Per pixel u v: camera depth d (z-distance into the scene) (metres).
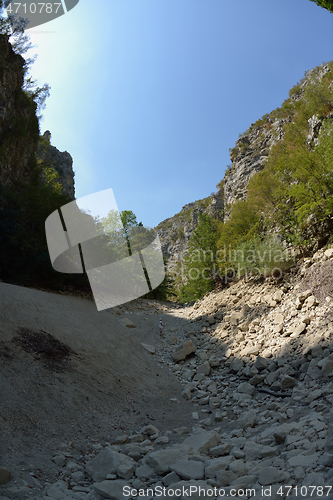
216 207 50.66
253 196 21.00
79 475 5.13
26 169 27.98
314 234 14.73
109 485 4.61
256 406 8.03
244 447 5.50
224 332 14.47
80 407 7.61
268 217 19.75
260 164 37.50
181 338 16.59
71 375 8.85
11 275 19.48
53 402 7.26
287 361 9.23
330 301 10.23
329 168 13.18
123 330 16.44
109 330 15.08
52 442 5.98
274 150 23.00
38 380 7.75
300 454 4.55
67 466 5.37
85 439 6.49
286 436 5.34
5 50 25.55
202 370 11.66
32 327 10.29
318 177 13.68
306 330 9.87
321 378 7.45
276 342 10.59
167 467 5.06
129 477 5.01
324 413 5.79
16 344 8.78
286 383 8.12
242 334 13.06
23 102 27.73
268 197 19.66
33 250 19.30
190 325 18.19
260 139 42.22
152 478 4.98
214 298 20.55
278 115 40.16
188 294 29.69
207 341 14.81
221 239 23.44
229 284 21.84
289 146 20.58
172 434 7.20
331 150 13.23
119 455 5.50
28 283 19.44
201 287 25.75
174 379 11.73
